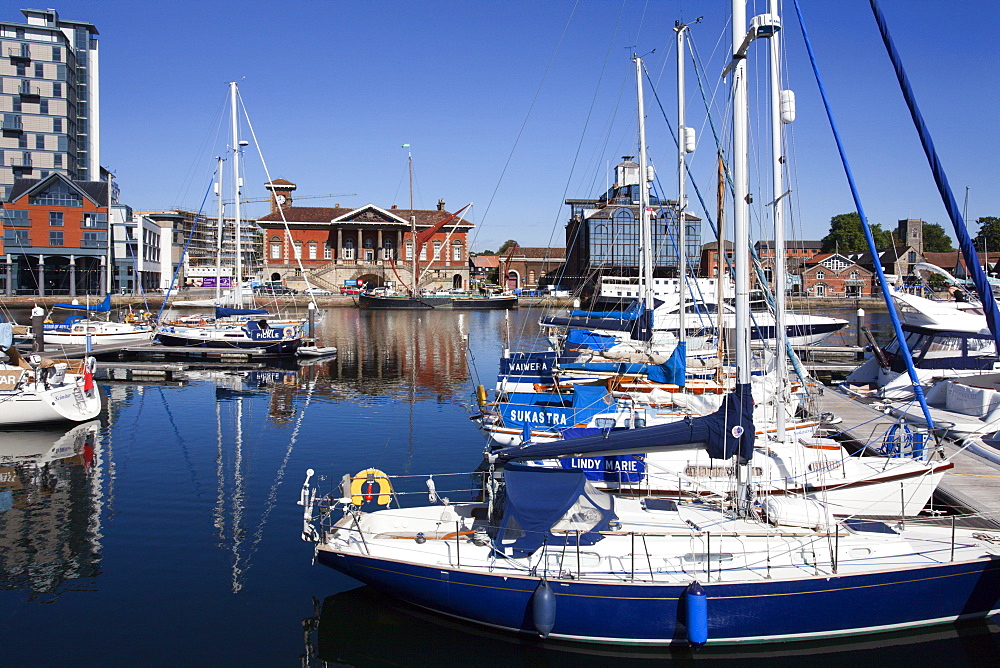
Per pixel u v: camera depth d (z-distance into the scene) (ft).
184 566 41.98
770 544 34.73
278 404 93.50
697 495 43.21
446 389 105.70
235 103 154.92
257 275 357.61
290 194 387.55
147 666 31.91
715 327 104.12
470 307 298.76
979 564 32.71
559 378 73.67
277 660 32.71
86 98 333.01
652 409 57.21
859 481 44.29
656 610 31.78
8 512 50.88
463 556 34.83
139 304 254.27
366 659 33.14
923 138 32.01
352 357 144.15
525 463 48.88
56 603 37.45
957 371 75.82
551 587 32.22
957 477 50.44
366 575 35.29
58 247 242.99
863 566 32.94
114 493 55.26
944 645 33.04
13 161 287.07
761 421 55.42
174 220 387.14
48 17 299.99
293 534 46.85
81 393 81.66
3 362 88.94
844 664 32.58
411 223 349.82
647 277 89.92
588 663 32.65
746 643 32.42
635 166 265.34
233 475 60.13
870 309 284.61
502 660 33.50
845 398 82.12
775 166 56.44
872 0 33.01
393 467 63.21
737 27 35.04
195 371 125.29
